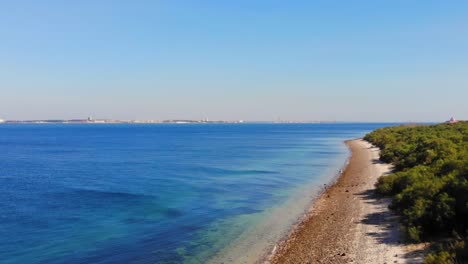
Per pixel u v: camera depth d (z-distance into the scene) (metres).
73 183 40.25
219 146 98.88
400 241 16.58
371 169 41.59
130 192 34.38
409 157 37.03
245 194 32.34
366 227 19.50
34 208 28.30
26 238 20.83
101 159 66.38
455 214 16.06
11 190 36.22
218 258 17.19
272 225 22.27
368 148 74.94
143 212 26.52
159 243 19.61
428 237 16.11
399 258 14.67
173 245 19.23
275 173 45.28
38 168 54.12
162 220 24.25
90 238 20.70
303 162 57.22
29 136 168.00
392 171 37.50
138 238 20.55
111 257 17.73
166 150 86.31
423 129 79.25
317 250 17.11
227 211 26.31
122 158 67.81
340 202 26.42
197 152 79.69
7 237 21.00
